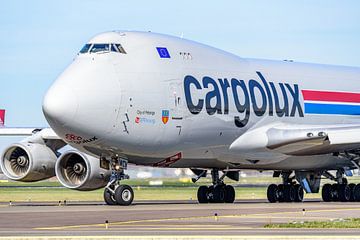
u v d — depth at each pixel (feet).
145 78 337.72
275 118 385.91
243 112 371.56
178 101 346.54
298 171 413.59
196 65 359.25
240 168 390.01
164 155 351.67
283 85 394.52
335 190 422.82
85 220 245.86
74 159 363.35
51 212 280.92
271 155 384.06
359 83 431.02
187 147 355.15
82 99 322.14
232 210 291.38
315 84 409.69
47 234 197.36
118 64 334.03
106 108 326.44
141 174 640.58
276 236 183.73
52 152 371.56
